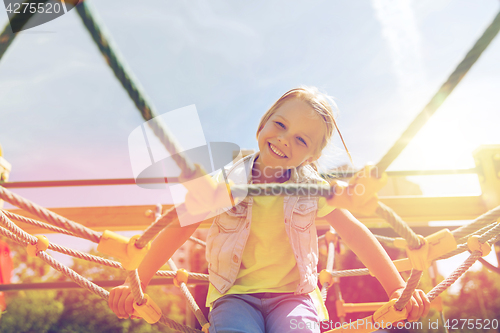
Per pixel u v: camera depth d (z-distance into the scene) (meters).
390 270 1.63
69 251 1.60
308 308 1.48
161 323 1.41
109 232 0.95
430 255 1.10
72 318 15.70
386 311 1.38
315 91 1.75
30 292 15.84
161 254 1.58
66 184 2.76
